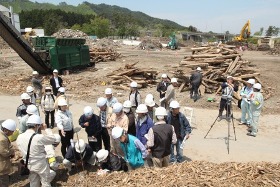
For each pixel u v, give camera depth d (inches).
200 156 346.9
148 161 264.2
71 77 874.8
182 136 301.0
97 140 315.6
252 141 397.7
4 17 722.2
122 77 756.0
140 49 2194.9
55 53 876.6
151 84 758.5
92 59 1264.8
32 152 229.1
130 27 4867.1
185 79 676.1
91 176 263.3
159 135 247.9
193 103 586.9
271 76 898.7
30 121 235.8
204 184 210.4
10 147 232.7
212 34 4626.0
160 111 257.0
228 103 457.4
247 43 2361.0
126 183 228.7
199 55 748.0
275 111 538.3
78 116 508.7
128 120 294.5
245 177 220.2
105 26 4512.8
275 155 350.9
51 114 427.8
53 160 283.7
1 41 2149.4
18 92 694.5
